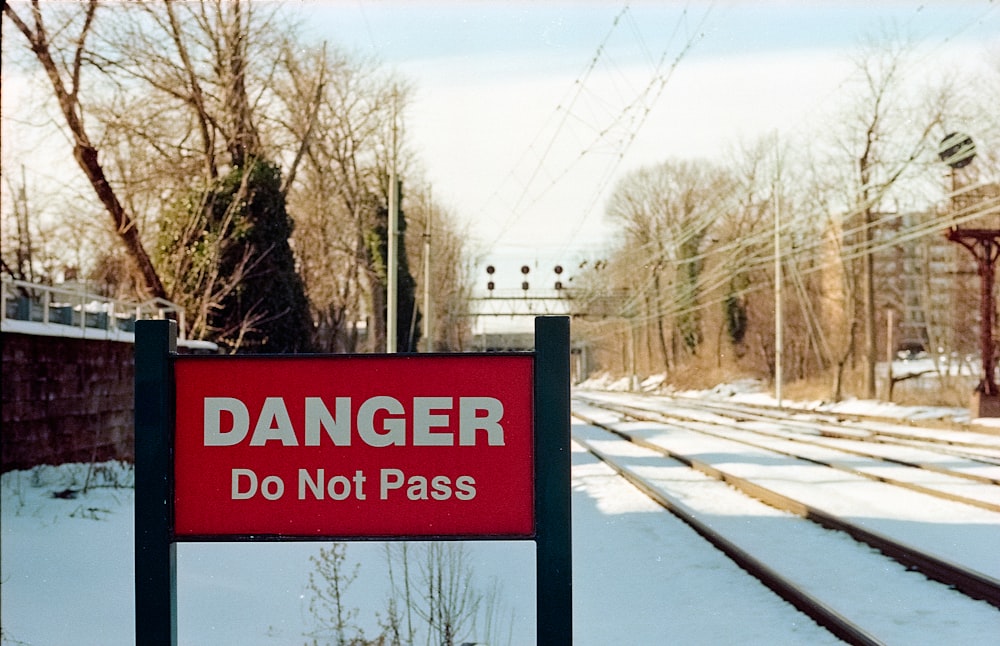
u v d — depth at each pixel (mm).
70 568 8117
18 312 13852
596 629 6352
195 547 8812
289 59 29250
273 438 3436
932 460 17359
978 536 9836
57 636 6090
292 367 3445
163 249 26672
